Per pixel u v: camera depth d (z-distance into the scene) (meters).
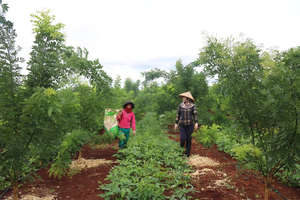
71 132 3.64
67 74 3.07
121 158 4.79
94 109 4.32
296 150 2.22
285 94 2.19
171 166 4.49
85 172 4.09
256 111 2.73
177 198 3.05
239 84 2.84
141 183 3.00
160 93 10.77
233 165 4.54
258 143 2.81
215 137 5.15
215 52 3.17
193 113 5.33
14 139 2.33
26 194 3.14
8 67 2.24
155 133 7.55
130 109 5.32
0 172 2.31
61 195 3.12
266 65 2.83
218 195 3.15
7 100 2.22
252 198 3.05
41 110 2.15
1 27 2.16
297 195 3.12
